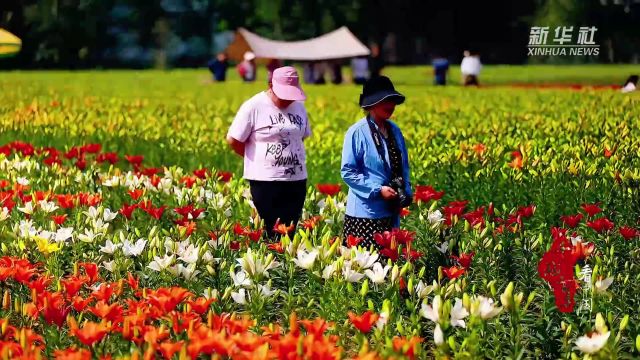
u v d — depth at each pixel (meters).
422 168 14.88
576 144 16.44
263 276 7.58
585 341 5.61
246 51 81.31
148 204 9.97
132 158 13.86
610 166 13.10
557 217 11.31
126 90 45.72
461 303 6.14
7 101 34.69
